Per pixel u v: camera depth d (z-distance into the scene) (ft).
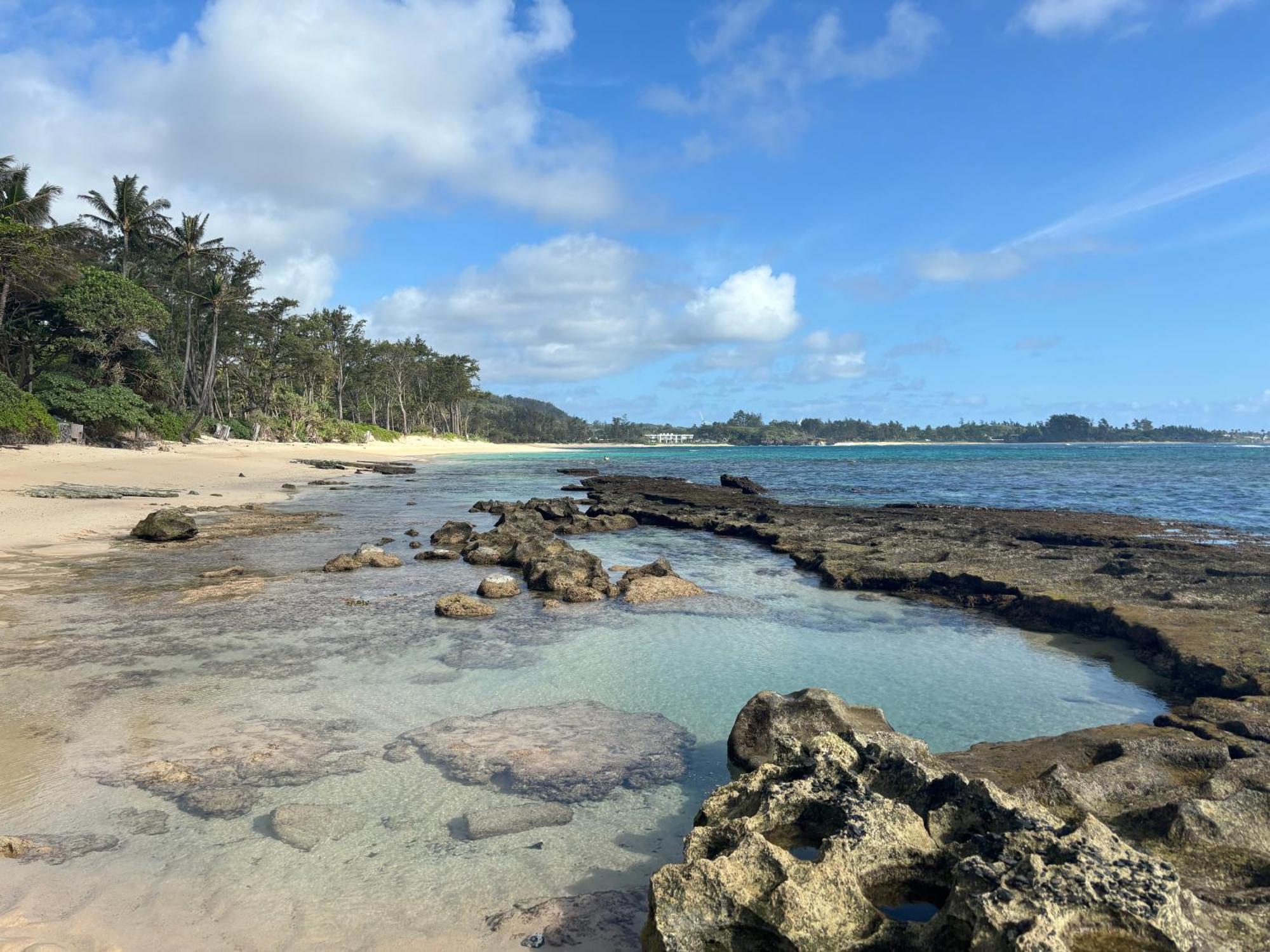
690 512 98.43
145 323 192.54
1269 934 13.71
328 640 37.83
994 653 37.88
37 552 60.90
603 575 52.29
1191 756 21.83
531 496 130.93
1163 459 327.26
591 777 23.43
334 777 22.97
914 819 17.07
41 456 132.26
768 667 35.01
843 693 31.63
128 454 157.38
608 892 17.43
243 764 23.58
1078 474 202.59
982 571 52.60
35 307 185.16
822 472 221.25
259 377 312.50
